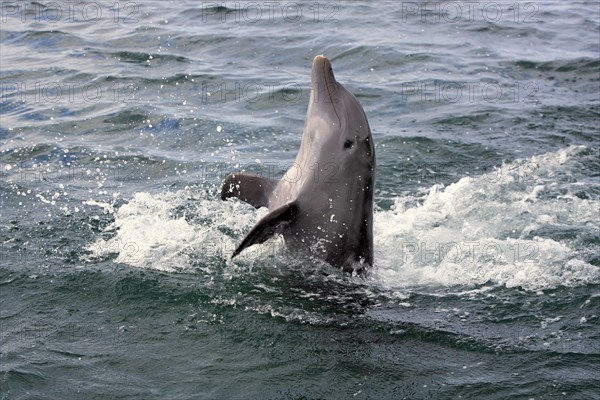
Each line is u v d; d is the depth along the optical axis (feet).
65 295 51.70
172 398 41.37
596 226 63.93
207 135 83.10
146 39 115.34
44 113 88.02
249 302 51.31
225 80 99.91
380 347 46.60
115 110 88.58
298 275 54.54
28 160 76.13
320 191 53.83
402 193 71.36
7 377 42.60
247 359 45.09
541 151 82.07
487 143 83.61
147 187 70.59
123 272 54.44
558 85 104.37
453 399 41.73
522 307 51.21
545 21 137.39
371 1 145.28
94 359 44.65
